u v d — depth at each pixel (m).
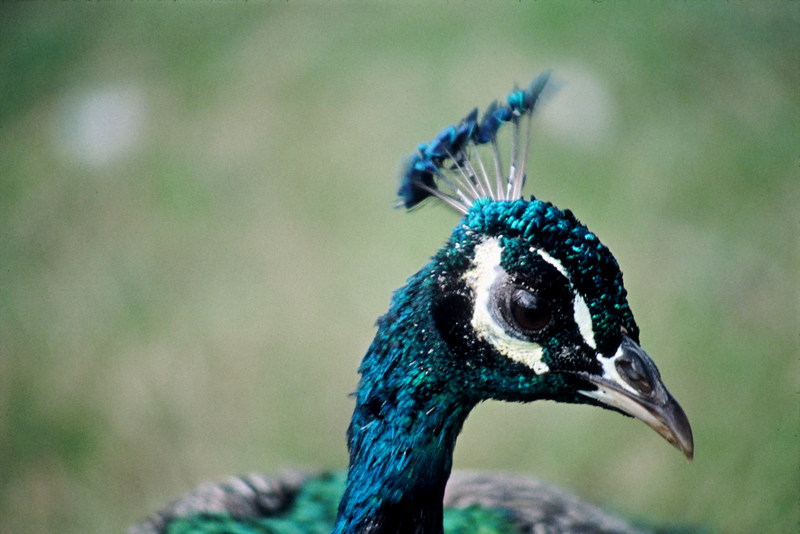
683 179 11.23
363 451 4.43
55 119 12.57
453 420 4.39
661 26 12.86
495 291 4.11
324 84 12.62
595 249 4.04
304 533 5.77
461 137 4.77
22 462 8.98
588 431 9.28
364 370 4.47
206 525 5.83
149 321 10.24
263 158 11.84
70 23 13.91
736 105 12.09
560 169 11.33
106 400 9.49
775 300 10.13
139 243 11.07
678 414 3.98
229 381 9.69
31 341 10.03
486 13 13.70
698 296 10.20
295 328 10.14
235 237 11.10
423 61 12.76
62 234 11.16
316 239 10.93
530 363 4.12
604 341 4.05
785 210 10.97
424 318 4.27
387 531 4.40
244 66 13.27
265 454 9.11
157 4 14.34
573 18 13.20
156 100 12.59
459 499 6.24
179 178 11.66
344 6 14.18
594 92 12.07
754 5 13.12
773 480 8.73
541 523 5.96
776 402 9.29
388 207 11.24
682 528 7.59
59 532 8.54
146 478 8.93
